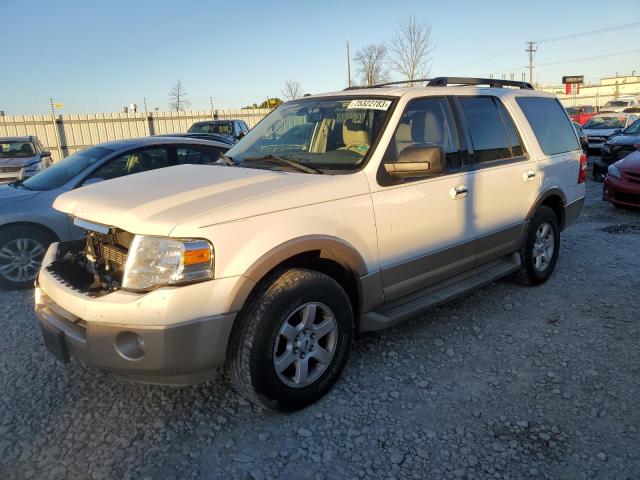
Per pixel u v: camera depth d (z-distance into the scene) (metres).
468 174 4.16
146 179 3.57
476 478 2.64
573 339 4.09
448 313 4.60
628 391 3.36
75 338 2.87
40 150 13.98
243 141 4.44
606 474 2.64
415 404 3.26
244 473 2.69
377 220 3.47
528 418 3.10
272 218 2.98
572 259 6.09
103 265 3.23
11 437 2.99
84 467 2.74
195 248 2.71
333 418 3.13
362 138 3.67
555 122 5.47
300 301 3.06
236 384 3.07
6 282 5.50
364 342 4.07
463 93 4.38
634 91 64.06
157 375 2.78
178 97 36.06
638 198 8.19
